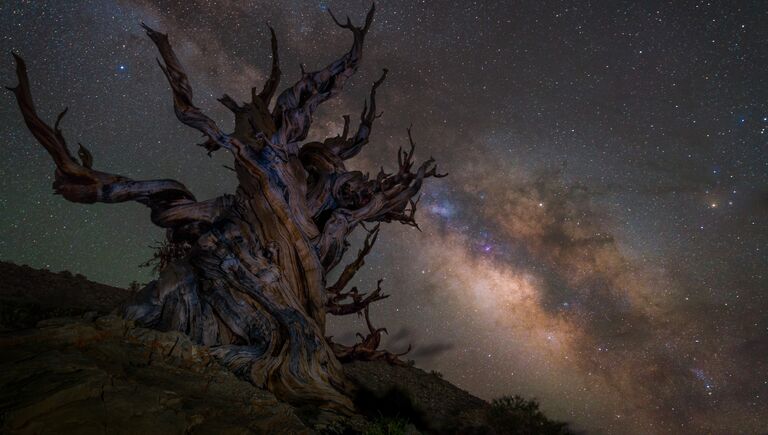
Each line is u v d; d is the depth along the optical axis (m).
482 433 11.91
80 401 4.95
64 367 5.50
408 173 13.27
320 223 12.34
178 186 11.06
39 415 4.58
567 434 13.12
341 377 10.66
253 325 10.30
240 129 11.65
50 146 10.00
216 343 10.27
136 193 10.67
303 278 11.23
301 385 9.84
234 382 7.81
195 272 10.53
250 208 11.07
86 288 15.55
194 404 6.25
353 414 9.60
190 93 10.77
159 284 10.23
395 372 16.12
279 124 11.87
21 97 9.72
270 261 10.67
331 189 12.29
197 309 10.29
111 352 7.13
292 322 10.30
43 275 15.65
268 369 9.75
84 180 10.36
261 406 7.07
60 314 10.76
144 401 5.46
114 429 4.86
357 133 13.77
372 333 12.83
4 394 4.82
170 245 14.16
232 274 10.35
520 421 13.14
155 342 7.98
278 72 12.52
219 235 10.47
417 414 11.73
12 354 5.98
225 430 5.77
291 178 11.39
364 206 12.40
